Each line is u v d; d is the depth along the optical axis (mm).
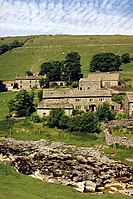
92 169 86500
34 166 89500
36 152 104062
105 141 110688
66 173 83250
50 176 80875
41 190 65625
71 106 136500
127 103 135000
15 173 77625
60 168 87312
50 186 70125
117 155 97875
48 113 136125
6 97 185375
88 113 128625
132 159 94688
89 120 119750
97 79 168875
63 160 94625
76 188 73688
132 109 132375
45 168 87500
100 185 76562
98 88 163375
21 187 65688
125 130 116625
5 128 130500
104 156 97188
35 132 123875
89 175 82062
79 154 100062
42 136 120250
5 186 64625
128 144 104062
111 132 114312
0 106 165500
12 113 149625
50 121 126750
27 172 84438
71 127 120625
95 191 73312
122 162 92188
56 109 131375
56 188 69062
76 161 93375
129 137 108062
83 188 73562
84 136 115750
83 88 164875
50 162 93000
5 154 102438
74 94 145000
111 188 75188
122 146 104625
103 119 127438
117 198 65875
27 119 137500
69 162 92562
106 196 66875
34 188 66438
